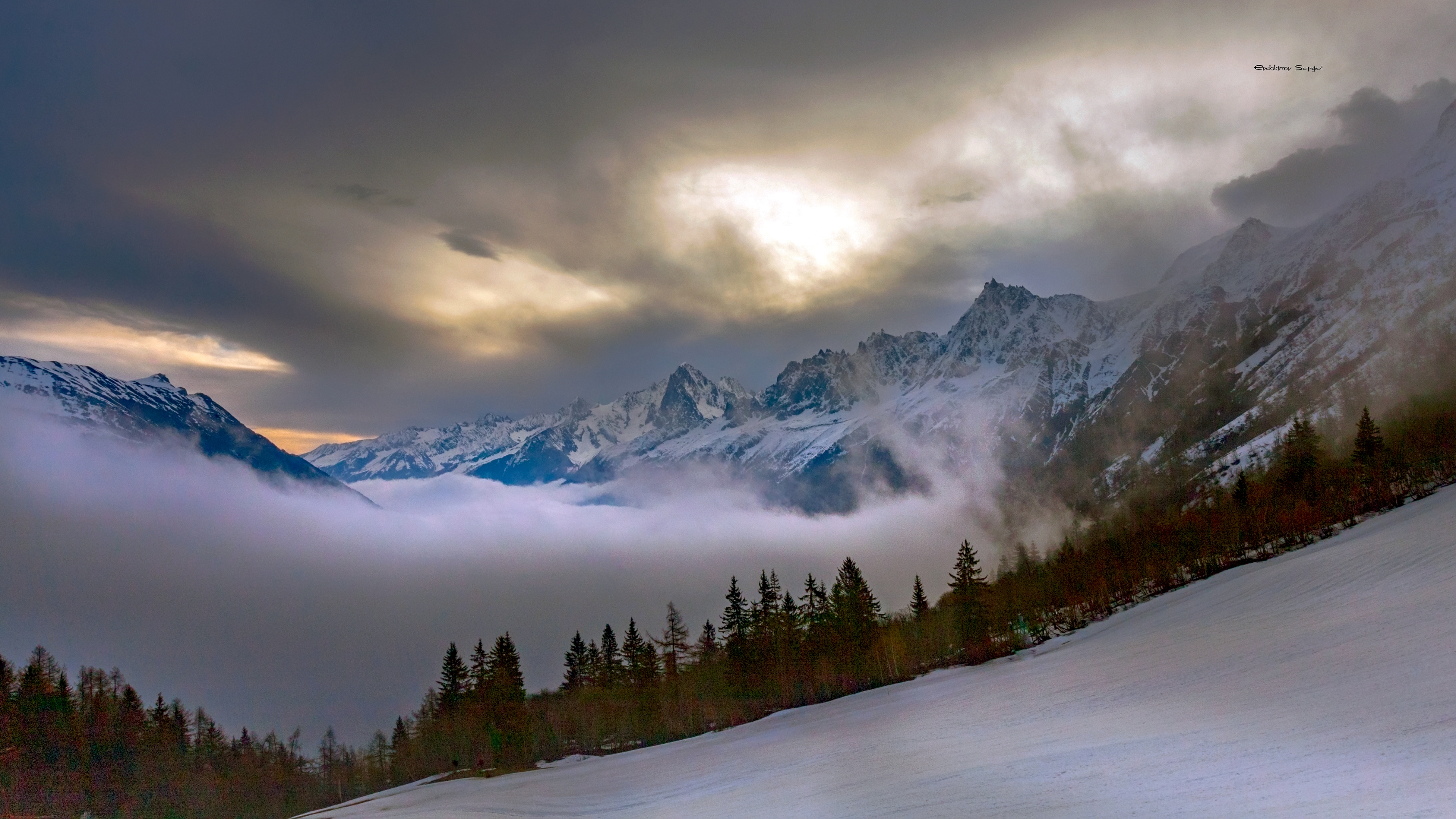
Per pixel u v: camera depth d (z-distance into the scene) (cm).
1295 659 5778
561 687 17025
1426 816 2339
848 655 14125
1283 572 10119
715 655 15538
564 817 5803
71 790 13625
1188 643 7856
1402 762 3005
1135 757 3909
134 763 14812
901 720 7788
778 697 14062
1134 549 16188
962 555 14075
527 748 13350
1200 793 3053
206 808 14625
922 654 14588
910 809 3681
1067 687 7194
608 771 9306
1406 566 7825
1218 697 5181
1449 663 4553
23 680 15350
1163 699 5566
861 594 14612
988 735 5662
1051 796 3397
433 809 7212
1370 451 15388
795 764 6338
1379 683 4519
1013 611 15175
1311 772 3103
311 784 16525
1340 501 14400
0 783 13112
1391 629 5831
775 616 14788
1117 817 2898
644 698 14300
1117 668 7569
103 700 16162
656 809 5362
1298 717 4159
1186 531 15400
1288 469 17200
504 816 6181
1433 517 9819
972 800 3600
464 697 15100
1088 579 15500
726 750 8950
